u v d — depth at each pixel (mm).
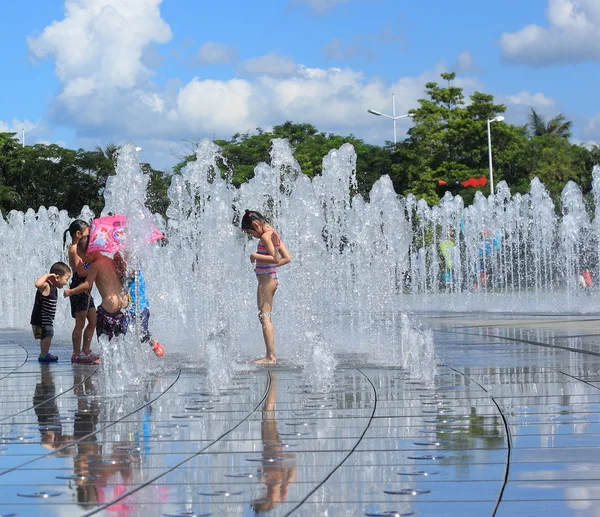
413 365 8547
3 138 59031
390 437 5398
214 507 3963
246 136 59844
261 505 3977
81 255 10602
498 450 4953
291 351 11047
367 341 12602
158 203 44344
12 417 6512
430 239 36562
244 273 13859
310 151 57219
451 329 14828
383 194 17250
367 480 4367
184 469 4695
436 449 5023
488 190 54344
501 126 56281
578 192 27016
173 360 10398
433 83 57469
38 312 10766
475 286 31891
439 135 55750
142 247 9727
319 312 13328
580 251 26828
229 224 13859
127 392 7727
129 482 4449
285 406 6695
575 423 5688
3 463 4938
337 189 17703
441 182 55312
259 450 5125
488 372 8492
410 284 35812
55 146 59438
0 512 3947
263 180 14750
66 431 5895
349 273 19219
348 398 7020
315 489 4230
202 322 13828
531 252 31547
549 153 60250
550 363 9125
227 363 8227
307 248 13078
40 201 59281
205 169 14234
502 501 3941
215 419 6203
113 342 8516
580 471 4422
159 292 16078
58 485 4414
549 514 3730
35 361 10930
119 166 11258
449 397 6945
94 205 59625
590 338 12047
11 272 22422
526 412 6152
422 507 3883
